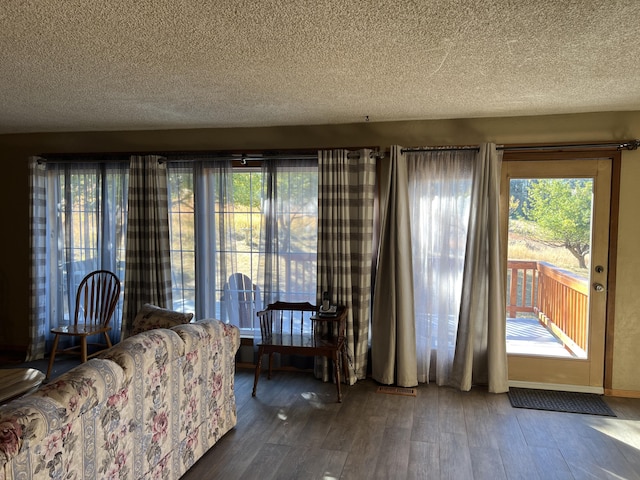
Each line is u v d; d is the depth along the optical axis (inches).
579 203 147.9
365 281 156.1
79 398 67.6
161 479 90.8
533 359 152.2
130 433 81.0
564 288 150.2
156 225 170.2
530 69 103.5
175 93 124.7
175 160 172.1
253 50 92.3
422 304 157.0
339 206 156.9
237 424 125.2
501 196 152.6
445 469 102.9
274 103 135.5
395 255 151.6
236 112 147.4
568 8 73.1
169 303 172.2
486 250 148.3
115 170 179.0
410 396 144.9
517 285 153.4
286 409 135.3
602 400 142.4
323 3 71.6
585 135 145.5
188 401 100.3
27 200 187.8
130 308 173.2
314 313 156.9
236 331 121.5
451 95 126.0
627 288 145.0
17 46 90.4
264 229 168.1
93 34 84.4
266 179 166.7
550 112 145.3
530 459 107.3
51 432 62.7
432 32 83.0
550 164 148.9
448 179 153.3
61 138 183.8
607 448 112.5
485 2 71.1
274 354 169.8
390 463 105.3
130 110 145.6
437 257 155.3
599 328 147.3
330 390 150.2
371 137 161.2
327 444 114.2
